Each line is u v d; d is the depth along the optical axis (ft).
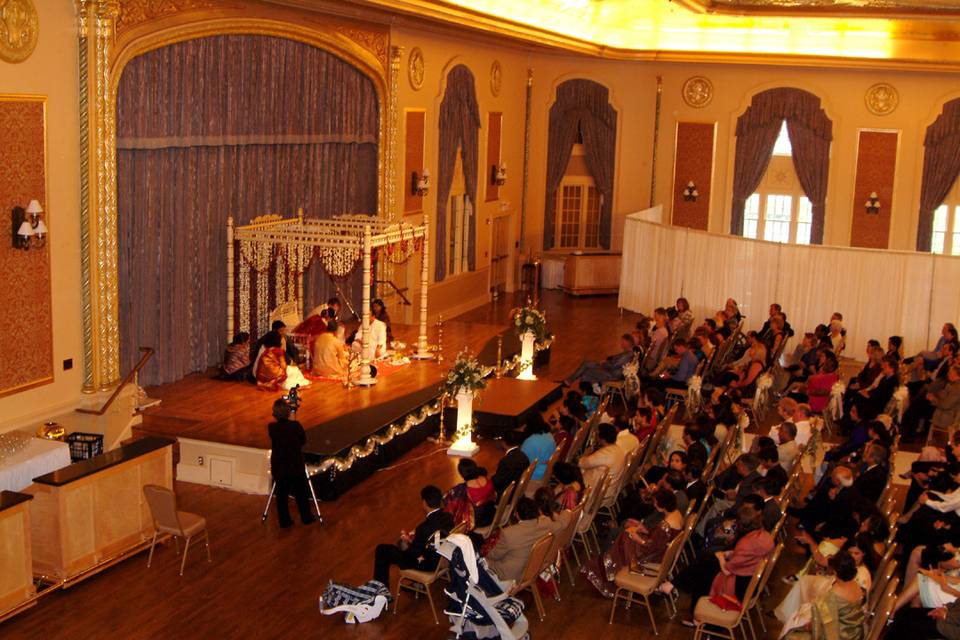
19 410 33.50
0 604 26.11
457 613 24.72
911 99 77.66
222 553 30.99
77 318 35.70
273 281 49.80
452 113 65.21
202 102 43.78
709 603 26.27
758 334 49.37
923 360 48.26
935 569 25.80
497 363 49.78
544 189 80.64
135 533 30.37
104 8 34.60
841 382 44.86
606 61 79.87
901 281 57.36
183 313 44.55
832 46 76.43
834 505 29.40
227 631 26.30
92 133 35.12
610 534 29.66
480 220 72.08
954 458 32.63
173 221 43.14
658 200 82.17
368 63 55.06
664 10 64.54
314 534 32.71
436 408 42.80
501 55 72.13
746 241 62.18
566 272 78.69
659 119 80.84
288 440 32.50
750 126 79.92
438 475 38.60
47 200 33.88
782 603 26.96
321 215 53.88
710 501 31.63
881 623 22.91
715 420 36.83
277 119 49.08
